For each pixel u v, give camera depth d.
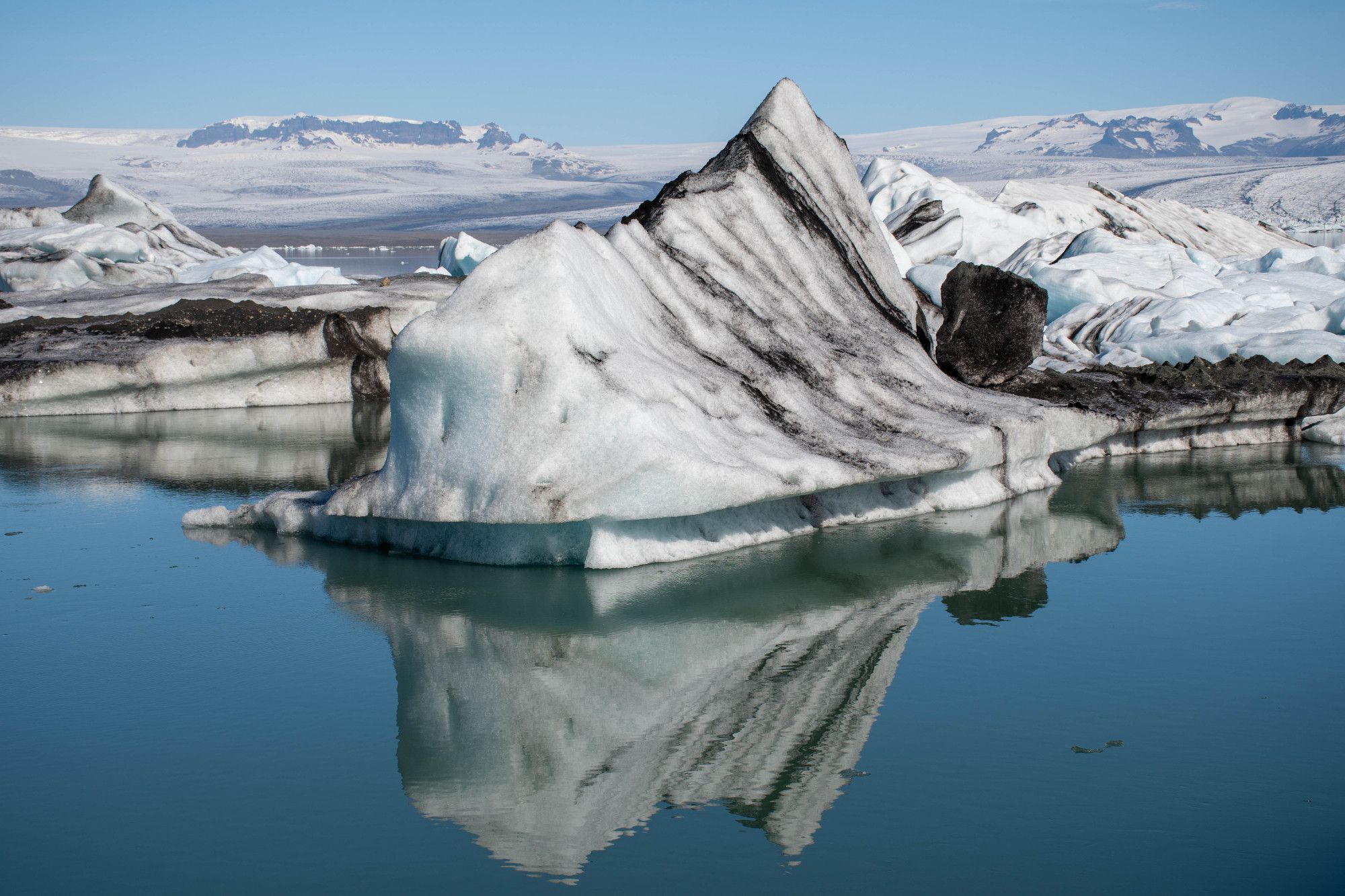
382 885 3.66
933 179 24.08
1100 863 3.77
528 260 6.64
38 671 5.54
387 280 18.95
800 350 8.29
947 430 8.20
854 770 4.45
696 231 8.54
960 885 3.64
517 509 6.22
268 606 6.46
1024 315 10.09
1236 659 5.64
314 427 12.92
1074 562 7.39
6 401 13.59
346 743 4.75
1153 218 27.34
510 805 4.21
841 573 7.02
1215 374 11.54
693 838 3.96
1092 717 4.94
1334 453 11.12
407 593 6.61
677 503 6.37
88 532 8.17
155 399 14.23
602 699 5.20
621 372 6.52
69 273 21.53
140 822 4.09
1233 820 4.05
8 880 3.70
